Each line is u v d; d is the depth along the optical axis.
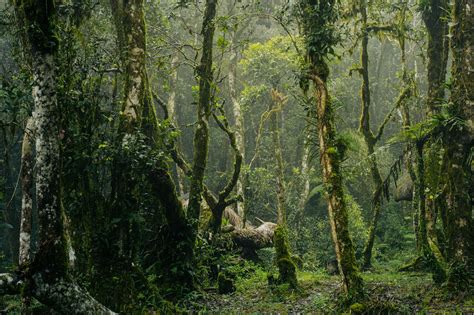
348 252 8.87
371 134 15.77
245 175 18.25
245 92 20.97
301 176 22.00
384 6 15.59
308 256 18.42
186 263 10.42
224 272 12.27
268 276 11.34
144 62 10.19
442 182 11.03
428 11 13.70
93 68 9.20
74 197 8.62
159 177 9.59
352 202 20.08
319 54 9.89
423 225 12.44
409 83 15.41
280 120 26.97
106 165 8.87
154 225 10.59
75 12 10.28
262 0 23.95
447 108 10.82
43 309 7.11
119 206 8.67
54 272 5.49
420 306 9.15
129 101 9.71
